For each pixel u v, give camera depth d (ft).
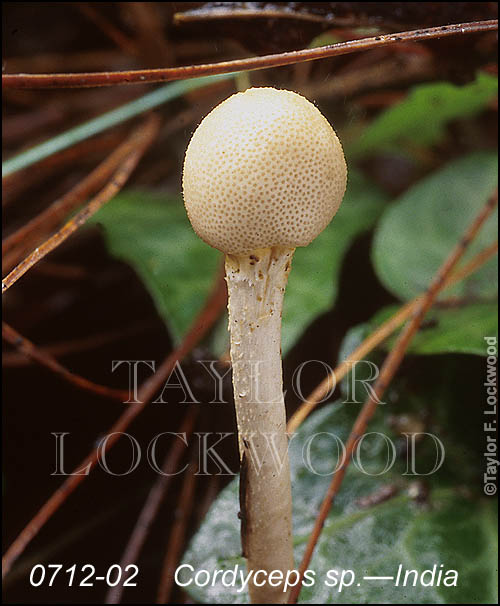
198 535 0.56
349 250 0.79
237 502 0.56
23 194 0.81
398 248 0.69
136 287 0.79
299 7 0.56
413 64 0.68
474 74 0.61
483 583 0.54
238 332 0.44
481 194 0.70
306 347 0.74
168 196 0.80
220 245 0.43
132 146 0.70
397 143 0.85
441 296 0.63
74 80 0.50
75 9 0.89
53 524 0.66
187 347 0.61
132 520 0.67
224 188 0.42
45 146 0.63
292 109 0.42
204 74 0.49
